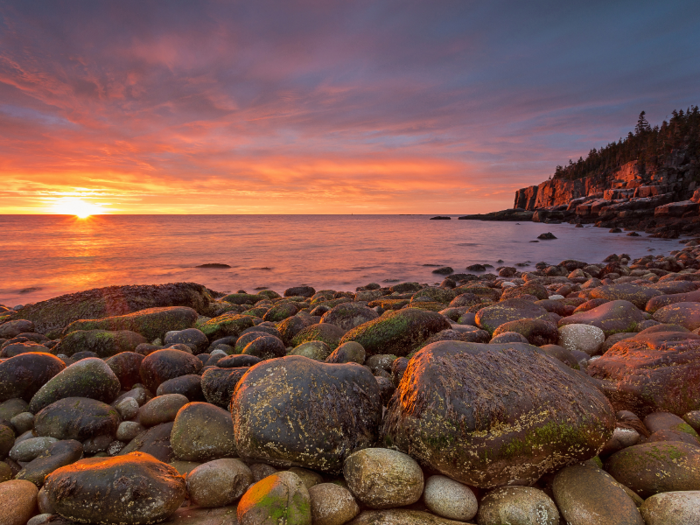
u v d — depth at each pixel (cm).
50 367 495
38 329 986
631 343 548
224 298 1456
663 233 4653
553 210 9256
